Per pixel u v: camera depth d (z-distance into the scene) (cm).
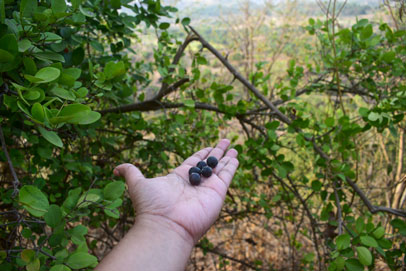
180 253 117
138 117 252
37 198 97
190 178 152
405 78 261
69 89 117
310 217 263
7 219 171
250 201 324
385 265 254
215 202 146
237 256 441
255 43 628
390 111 205
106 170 252
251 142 243
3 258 105
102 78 148
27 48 99
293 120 229
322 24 286
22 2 104
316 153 254
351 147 222
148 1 198
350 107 445
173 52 268
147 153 272
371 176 434
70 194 117
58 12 112
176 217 126
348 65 256
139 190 133
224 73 551
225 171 172
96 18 186
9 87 109
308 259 262
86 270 108
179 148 279
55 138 91
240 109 261
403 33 238
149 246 110
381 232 171
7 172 214
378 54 253
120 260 101
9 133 153
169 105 259
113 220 268
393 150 455
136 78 281
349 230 186
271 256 427
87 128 193
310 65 286
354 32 248
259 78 271
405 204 326
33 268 98
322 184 223
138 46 416
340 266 160
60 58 112
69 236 113
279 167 237
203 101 276
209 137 321
